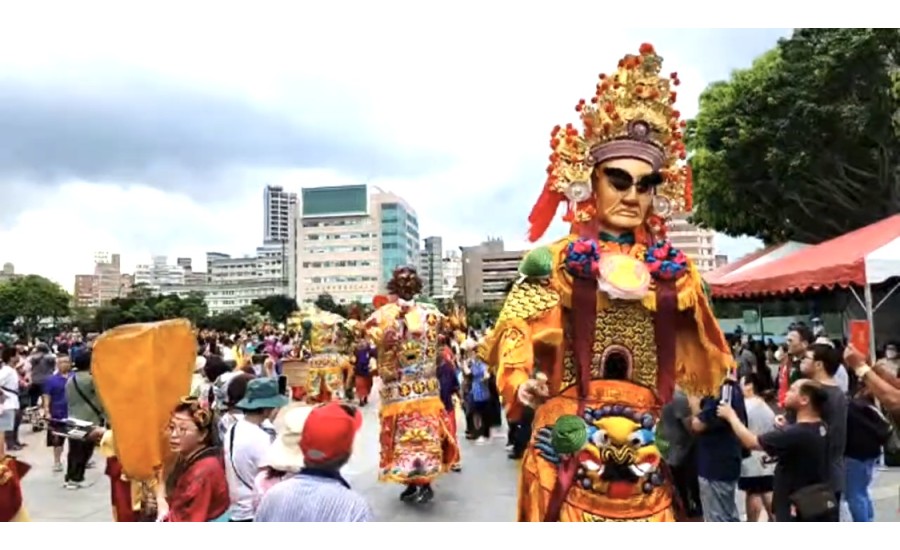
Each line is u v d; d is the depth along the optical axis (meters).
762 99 18.25
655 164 4.01
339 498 3.18
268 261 106.81
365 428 13.41
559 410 3.88
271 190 135.00
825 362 5.17
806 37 17.86
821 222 19.59
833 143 17.22
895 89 14.38
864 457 5.68
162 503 4.23
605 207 4.01
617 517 3.72
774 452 4.59
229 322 48.88
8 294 55.66
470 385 12.34
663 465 3.93
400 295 8.26
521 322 3.76
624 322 3.87
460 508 7.68
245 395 4.62
